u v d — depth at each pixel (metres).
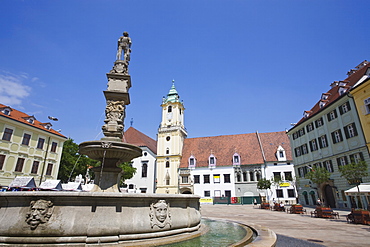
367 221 13.98
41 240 5.06
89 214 5.49
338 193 26.70
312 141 32.47
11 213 5.30
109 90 10.48
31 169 31.22
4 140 28.38
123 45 11.85
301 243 7.88
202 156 53.31
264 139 52.72
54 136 35.03
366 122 22.84
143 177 54.09
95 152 8.82
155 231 6.08
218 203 46.41
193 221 7.41
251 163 47.84
